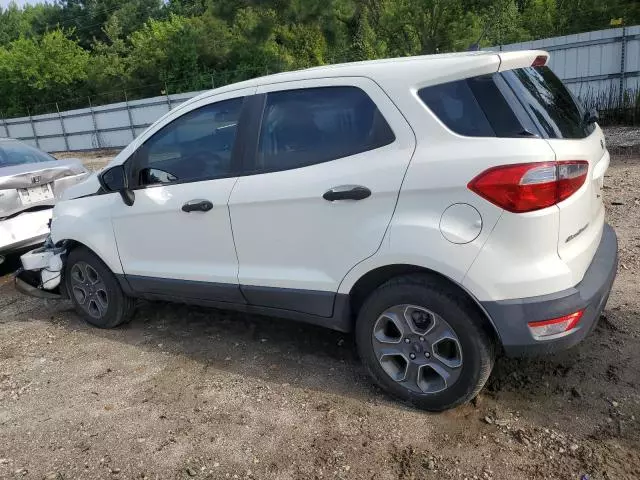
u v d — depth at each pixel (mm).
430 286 2871
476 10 18875
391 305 3000
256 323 4430
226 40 29641
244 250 3500
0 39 56562
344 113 3123
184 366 3838
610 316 3941
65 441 3105
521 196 2570
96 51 39781
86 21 50406
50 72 36312
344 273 3105
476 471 2615
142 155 3986
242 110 3527
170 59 31625
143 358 4012
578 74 15992
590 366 3355
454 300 2824
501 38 20719
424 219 2789
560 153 2641
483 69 2762
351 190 2973
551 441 2768
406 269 2945
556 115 2951
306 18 20109
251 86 3531
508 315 2672
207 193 3584
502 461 2662
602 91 15656
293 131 3303
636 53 14883
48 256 4711
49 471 2871
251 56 28781
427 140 2818
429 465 2676
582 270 2797
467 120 2750
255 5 20422
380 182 2895
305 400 3295
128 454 2949
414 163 2818
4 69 36781
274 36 24281
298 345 4004
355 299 3252
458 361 2910
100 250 4254
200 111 3719
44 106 37219
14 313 5172
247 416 3188
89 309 4602
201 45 30625
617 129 13594
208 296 3787
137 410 3346
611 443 2721
